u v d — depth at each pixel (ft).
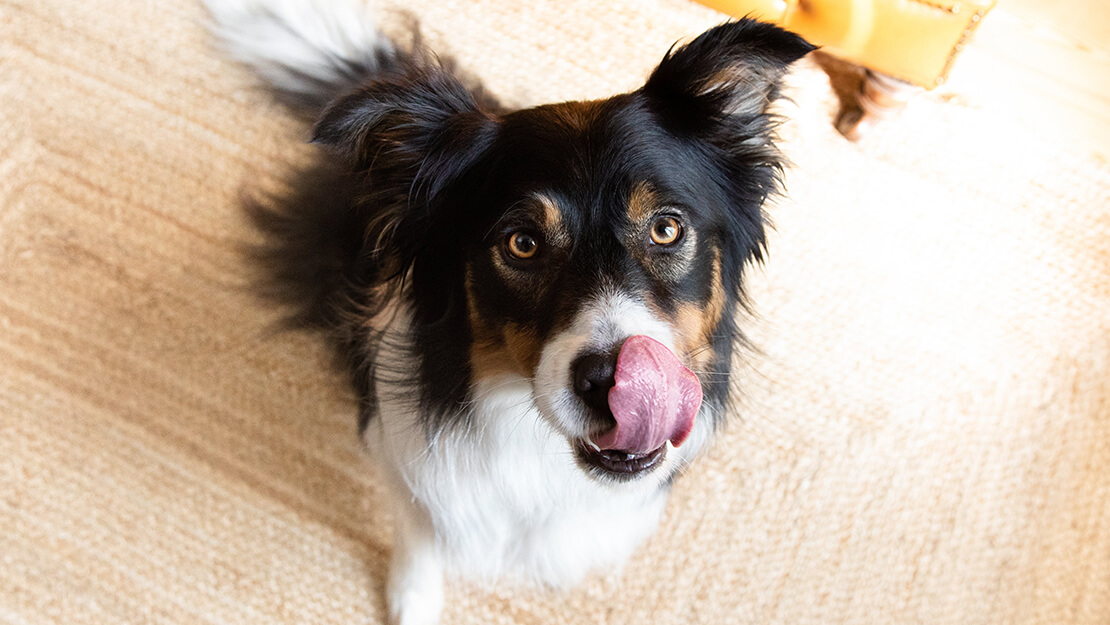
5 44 7.72
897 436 7.30
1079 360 7.53
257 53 6.63
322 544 6.88
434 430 5.32
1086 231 7.81
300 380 7.22
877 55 7.13
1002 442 7.32
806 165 7.84
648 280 4.42
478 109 4.85
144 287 7.37
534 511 5.73
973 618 6.93
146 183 7.58
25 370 7.11
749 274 7.57
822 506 7.11
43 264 7.36
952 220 7.80
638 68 8.05
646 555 6.93
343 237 6.09
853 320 7.56
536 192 4.42
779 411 7.30
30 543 6.76
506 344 4.72
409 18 8.00
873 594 6.95
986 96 8.09
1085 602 6.97
